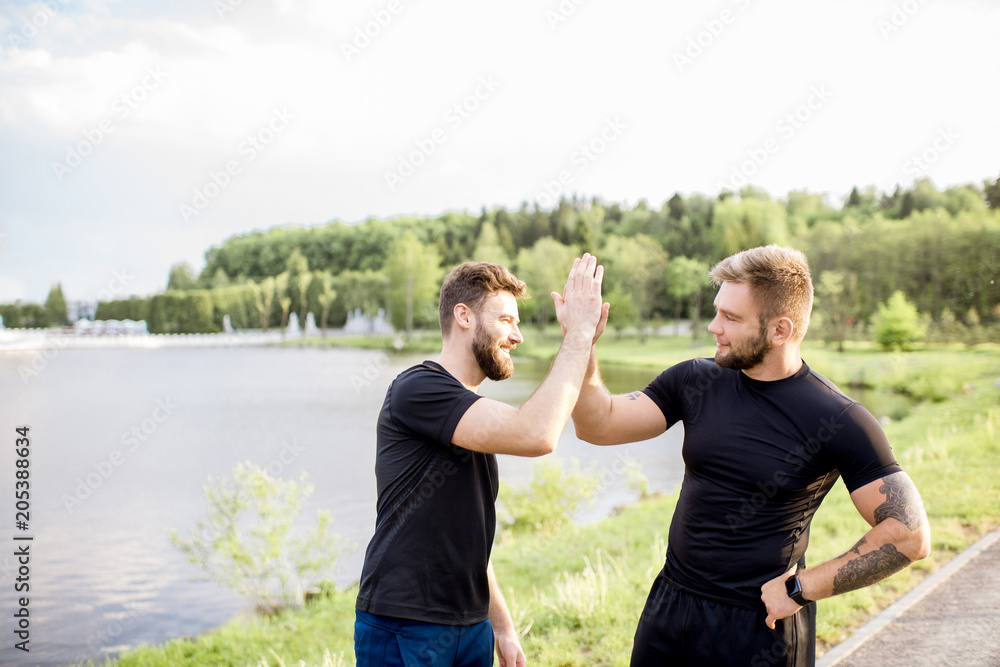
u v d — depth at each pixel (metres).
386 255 109.62
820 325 43.31
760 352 1.89
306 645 5.33
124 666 5.50
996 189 49.97
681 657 1.98
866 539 1.74
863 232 50.66
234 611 6.96
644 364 52.22
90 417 26.14
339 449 18.53
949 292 43.25
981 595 4.07
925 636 3.57
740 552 1.89
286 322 91.25
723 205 74.31
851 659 3.37
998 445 8.99
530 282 73.75
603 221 104.69
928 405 18.16
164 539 10.04
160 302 83.75
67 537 10.23
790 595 1.76
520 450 1.77
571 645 3.98
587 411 2.12
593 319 1.94
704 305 74.50
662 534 7.33
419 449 1.91
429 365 1.95
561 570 6.46
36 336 71.44
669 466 15.27
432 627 1.88
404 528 1.90
